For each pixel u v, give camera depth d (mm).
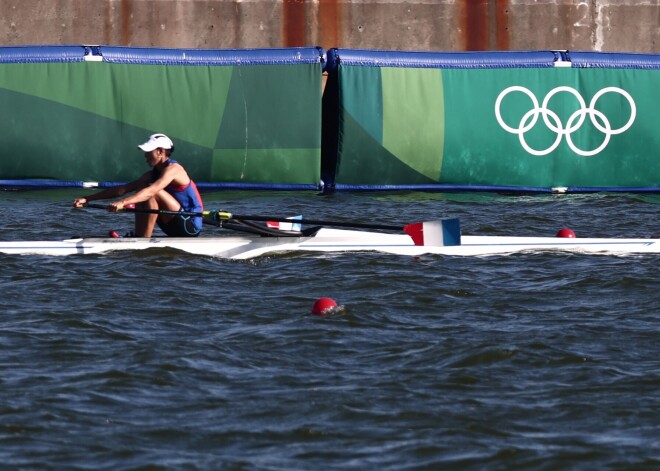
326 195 66375
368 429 24266
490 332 31875
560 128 67938
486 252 44781
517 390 26875
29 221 53812
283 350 29969
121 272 39375
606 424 24688
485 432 24172
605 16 83000
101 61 65000
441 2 81625
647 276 39906
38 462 22375
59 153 64875
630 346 30625
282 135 66375
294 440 23656
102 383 26938
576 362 29016
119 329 31719
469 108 67312
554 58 68000
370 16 81250
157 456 22688
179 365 28359
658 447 23359
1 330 31312
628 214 60031
